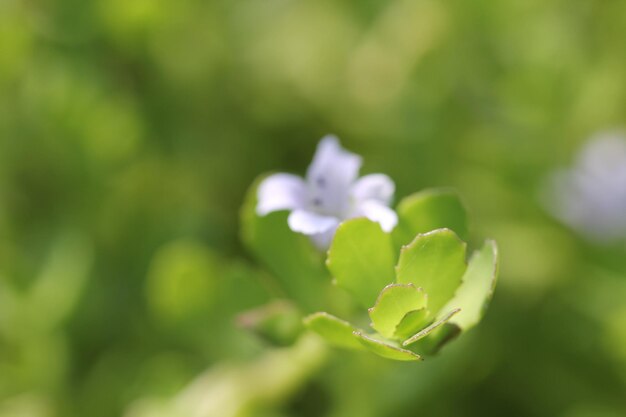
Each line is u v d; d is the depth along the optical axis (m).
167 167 0.17
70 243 0.16
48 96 0.16
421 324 0.11
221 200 0.17
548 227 0.17
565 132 0.17
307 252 0.12
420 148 0.17
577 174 0.17
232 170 0.17
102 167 0.16
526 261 0.16
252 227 0.12
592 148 0.17
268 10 0.18
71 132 0.16
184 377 0.15
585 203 0.17
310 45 0.18
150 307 0.16
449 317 0.10
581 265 0.16
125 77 0.17
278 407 0.14
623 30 0.18
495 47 0.17
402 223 0.11
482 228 0.16
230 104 0.17
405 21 0.18
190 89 0.17
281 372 0.14
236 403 0.14
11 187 0.16
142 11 0.17
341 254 0.11
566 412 0.15
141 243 0.16
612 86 0.17
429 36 0.17
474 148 0.17
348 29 0.18
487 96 0.17
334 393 0.14
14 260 0.16
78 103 0.16
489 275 0.11
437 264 0.11
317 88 0.17
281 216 0.12
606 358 0.16
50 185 0.16
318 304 0.12
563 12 0.18
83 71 0.16
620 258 0.16
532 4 0.18
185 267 0.14
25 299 0.15
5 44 0.16
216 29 0.18
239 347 0.15
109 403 0.15
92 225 0.16
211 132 0.17
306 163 0.17
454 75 0.17
